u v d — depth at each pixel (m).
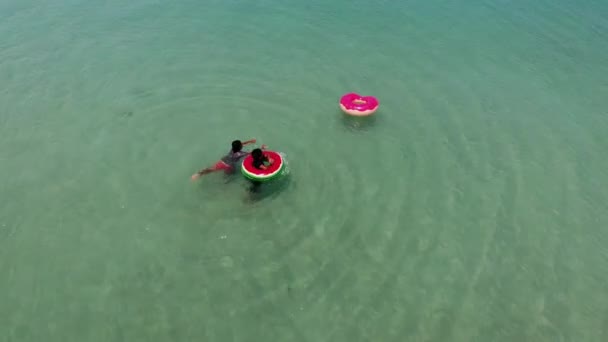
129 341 5.16
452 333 5.41
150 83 9.45
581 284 6.01
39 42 10.73
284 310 5.54
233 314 5.48
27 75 9.54
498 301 5.77
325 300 5.66
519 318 5.59
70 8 12.37
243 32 11.52
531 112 9.17
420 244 6.40
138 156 7.60
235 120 8.48
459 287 5.89
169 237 6.32
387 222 6.68
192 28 11.61
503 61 10.89
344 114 8.73
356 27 12.04
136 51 10.53
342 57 10.66
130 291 5.66
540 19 12.98
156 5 12.71
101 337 5.19
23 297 5.53
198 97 9.06
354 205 6.90
